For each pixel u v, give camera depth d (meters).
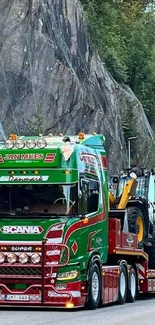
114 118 76.56
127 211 24.72
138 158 83.75
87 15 84.31
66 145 19.03
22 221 18.78
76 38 71.44
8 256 18.77
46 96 61.75
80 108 66.50
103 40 88.19
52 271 18.61
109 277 20.91
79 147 19.27
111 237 21.39
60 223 18.64
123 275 22.45
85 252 19.08
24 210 18.86
